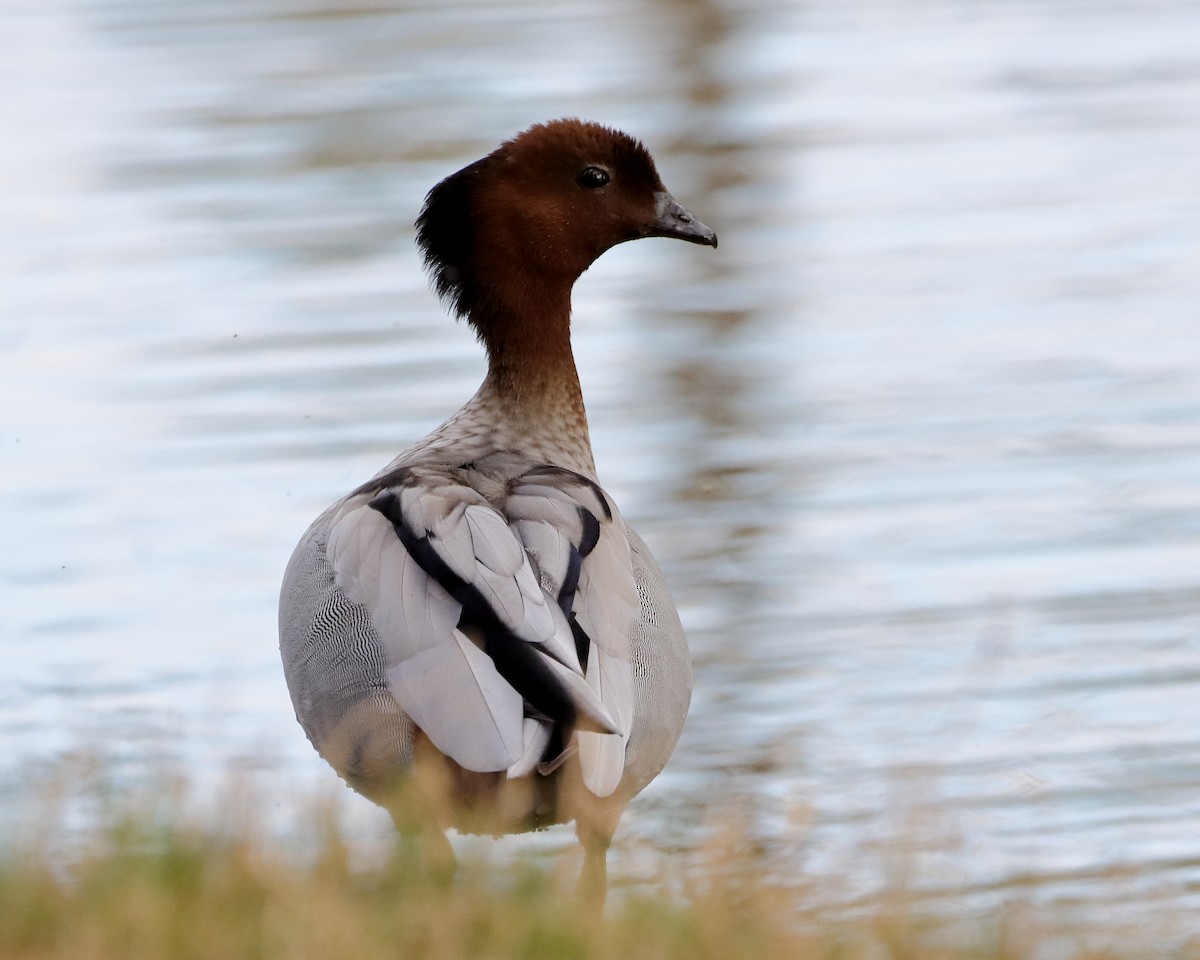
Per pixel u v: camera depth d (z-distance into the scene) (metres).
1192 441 16.52
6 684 12.57
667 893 8.16
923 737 12.05
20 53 26.03
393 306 18.75
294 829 8.62
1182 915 9.45
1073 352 18.20
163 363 17.64
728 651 13.31
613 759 7.79
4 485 15.53
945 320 18.92
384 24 27.19
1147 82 25.30
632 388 17.55
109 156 22.45
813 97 24.91
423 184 21.53
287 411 16.77
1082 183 22.16
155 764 9.83
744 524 15.25
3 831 8.27
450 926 7.46
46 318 18.52
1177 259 20.11
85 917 7.39
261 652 13.36
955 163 22.83
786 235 20.94
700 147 23.23
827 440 16.62
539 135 10.34
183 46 26.28
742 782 11.27
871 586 14.28
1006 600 14.04
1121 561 14.62
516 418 10.17
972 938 8.23
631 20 27.53
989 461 16.23
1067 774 11.65
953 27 27.62
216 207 21.06
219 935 7.31
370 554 8.49
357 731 8.32
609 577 8.47
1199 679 12.95
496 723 7.70
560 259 10.26
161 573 14.40
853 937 7.97
